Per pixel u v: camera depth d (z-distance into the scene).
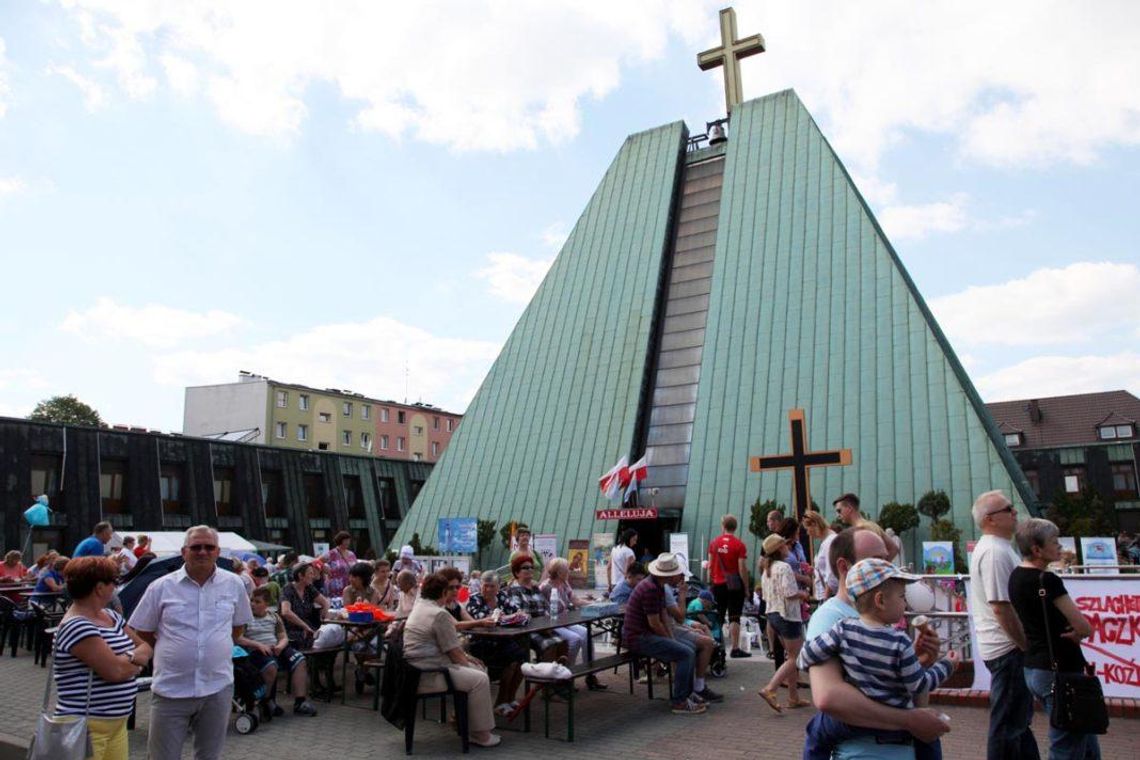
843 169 31.81
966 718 9.12
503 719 9.90
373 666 10.45
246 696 9.44
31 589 16.86
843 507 9.72
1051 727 5.68
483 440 33.66
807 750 4.60
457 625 9.98
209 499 38.72
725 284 31.58
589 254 36.41
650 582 10.25
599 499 29.36
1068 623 5.66
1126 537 32.94
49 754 5.29
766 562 10.32
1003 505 6.27
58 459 33.41
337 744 8.88
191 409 67.00
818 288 29.47
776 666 11.84
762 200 33.06
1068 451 51.44
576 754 8.27
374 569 13.93
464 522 25.19
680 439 29.97
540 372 34.06
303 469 44.12
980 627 6.32
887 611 4.14
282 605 11.37
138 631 6.11
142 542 14.77
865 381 26.83
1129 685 9.16
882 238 29.64
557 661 11.76
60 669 5.68
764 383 28.56
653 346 32.38
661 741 8.65
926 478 24.44
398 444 76.81
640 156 38.28
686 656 9.98
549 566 12.91
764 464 16.88
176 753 6.03
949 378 25.61
